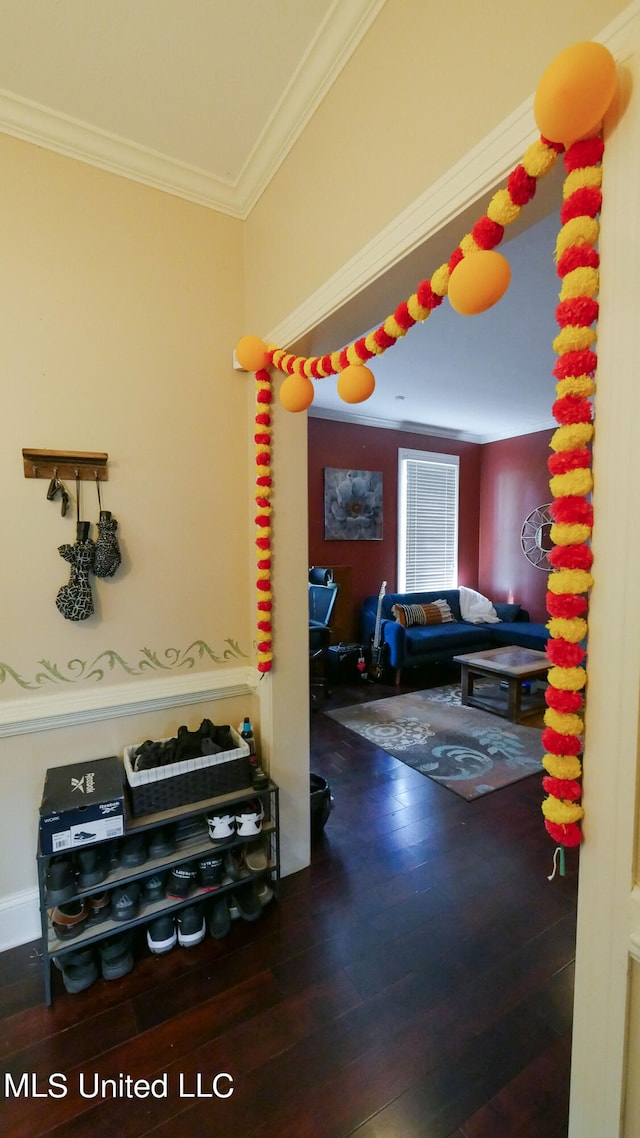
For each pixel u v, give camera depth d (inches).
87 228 59.9
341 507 196.7
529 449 218.2
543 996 53.7
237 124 58.1
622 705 27.7
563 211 27.9
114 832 54.6
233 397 71.8
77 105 54.7
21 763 60.0
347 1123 41.9
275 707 70.8
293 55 49.9
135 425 64.2
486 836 84.2
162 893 60.6
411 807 93.7
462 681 156.5
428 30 39.4
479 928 63.4
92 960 55.1
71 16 45.3
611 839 28.7
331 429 193.8
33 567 58.9
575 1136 32.2
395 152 43.4
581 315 27.5
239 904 63.8
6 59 49.4
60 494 59.6
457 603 220.1
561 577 29.0
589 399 28.6
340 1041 48.6
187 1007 52.3
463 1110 42.9
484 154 34.7
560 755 30.0
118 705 64.1
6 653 58.1
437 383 154.7
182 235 66.4
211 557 71.1
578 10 29.0
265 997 53.4
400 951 59.6
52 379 58.7
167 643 68.2
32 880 61.6
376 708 152.2
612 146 26.5
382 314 53.9
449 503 230.1
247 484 73.6
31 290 57.1
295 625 72.5
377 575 209.8
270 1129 41.6
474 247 33.2
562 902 68.2
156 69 50.9
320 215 54.3
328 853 79.0
